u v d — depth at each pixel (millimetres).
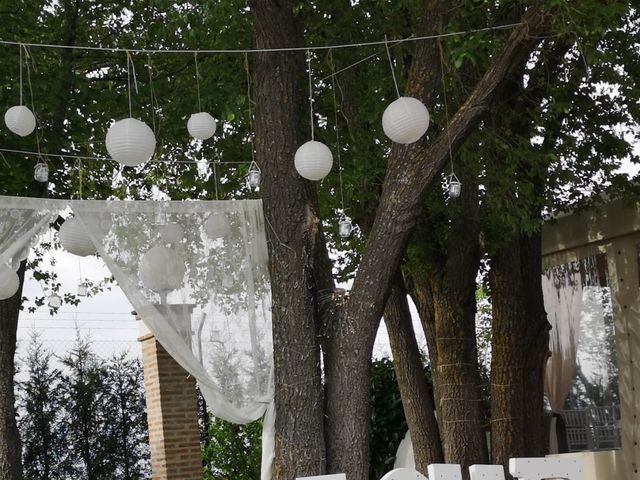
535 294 10289
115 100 9289
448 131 7082
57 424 12391
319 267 7316
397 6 9039
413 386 10273
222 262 7168
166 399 10672
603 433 11938
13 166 8250
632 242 11523
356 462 6980
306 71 8484
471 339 9898
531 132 9844
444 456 9938
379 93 9375
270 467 7141
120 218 6965
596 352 12047
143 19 10438
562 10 7035
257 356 7160
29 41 9172
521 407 9977
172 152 10383
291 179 7305
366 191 9555
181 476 10555
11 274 6602
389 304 10406
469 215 9633
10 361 7816
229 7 8039
